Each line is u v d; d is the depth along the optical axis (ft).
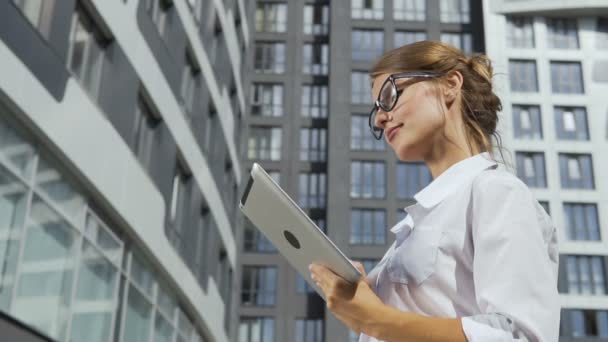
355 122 145.59
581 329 123.44
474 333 4.33
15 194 33.50
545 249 4.77
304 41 153.79
